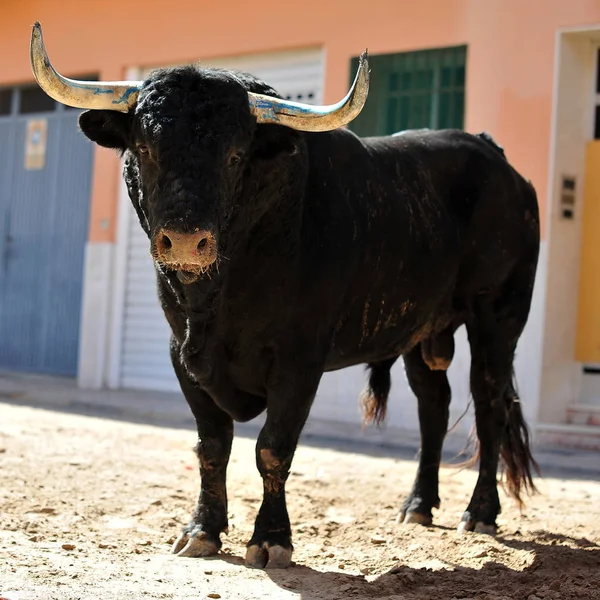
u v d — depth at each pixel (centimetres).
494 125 1184
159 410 1256
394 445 1070
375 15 1283
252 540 509
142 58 1502
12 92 1694
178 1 1466
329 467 883
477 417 662
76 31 1562
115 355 1505
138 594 422
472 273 663
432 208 628
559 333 1140
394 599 448
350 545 580
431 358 664
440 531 625
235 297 505
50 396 1354
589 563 543
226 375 521
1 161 1695
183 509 659
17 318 1667
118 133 498
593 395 1153
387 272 586
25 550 501
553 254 1135
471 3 1205
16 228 1677
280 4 1366
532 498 771
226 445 544
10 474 739
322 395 1270
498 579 500
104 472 780
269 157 491
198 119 459
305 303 519
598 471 944
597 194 1158
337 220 540
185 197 440
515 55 1173
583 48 1162
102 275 1513
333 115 485
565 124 1150
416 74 1268
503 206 673
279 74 1393
